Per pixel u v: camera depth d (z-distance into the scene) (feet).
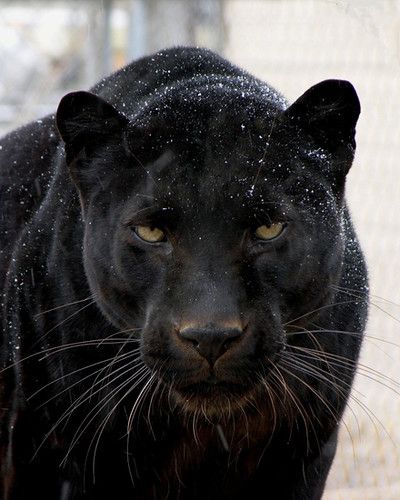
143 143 24.07
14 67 78.84
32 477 27.53
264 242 23.17
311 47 61.67
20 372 27.20
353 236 27.61
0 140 32.55
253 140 23.86
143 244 23.36
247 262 22.91
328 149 24.94
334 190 24.90
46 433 27.02
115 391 26.07
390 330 51.57
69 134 24.84
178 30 57.57
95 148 24.85
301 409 26.68
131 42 57.00
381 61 59.47
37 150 30.09
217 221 22.82
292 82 61.98
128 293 23.91
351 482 41.34
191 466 27.78
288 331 24.67
